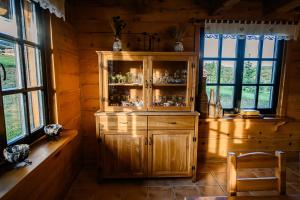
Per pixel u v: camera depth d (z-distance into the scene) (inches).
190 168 93.3
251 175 102.0
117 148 90.2
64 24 84.4
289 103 113.7
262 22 103.8
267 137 114.8
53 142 64.6
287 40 107.7
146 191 87.4
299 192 87.6
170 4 102.0
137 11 101.8
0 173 45.2
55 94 76.0
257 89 114.5
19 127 59.6
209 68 111.5
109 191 87.4
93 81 105.8
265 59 111.7
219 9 92.3
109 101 92.4
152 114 88.0
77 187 90.0
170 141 90.7
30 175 46.0
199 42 104.8
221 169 107.3
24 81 60.0
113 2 101.0
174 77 95.8
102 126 88.4
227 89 114.0
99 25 102.1
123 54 87.7
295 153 117.0
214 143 113.4
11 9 55.4
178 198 82.8
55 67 75.4
